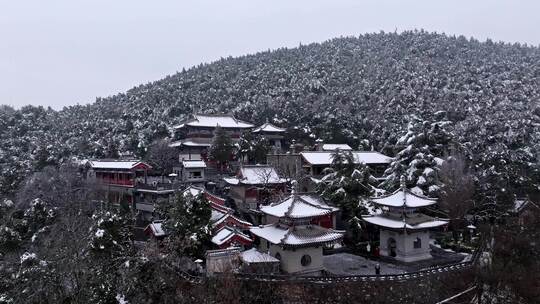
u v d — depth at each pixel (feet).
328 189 169.89
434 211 174.91
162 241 135.85
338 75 551.59
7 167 265.13
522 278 110.01
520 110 376.27
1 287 105.91
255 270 119.44
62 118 432.66
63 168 220.84
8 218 153.89
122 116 396.78
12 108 469.98
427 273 117.19
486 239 148.77
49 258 105.09
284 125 353.72
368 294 110.93
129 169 218.79
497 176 191.31
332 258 149.07
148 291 110.22
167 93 489.26
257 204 203.72
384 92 458.09
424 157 193.16
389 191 186.50
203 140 300.40
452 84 458.91
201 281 110.22
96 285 102.94
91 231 123.65
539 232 144.56
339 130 333.42
